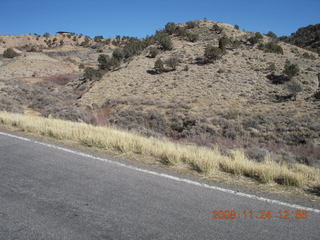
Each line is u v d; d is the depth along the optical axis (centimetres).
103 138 692
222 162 540
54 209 317
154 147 638
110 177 440
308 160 1159
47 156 557
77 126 930
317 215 336
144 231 275
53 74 5916
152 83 3703
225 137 1705
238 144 1495
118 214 310
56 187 386
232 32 6300
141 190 388
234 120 2006
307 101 2605
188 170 505
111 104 2783
